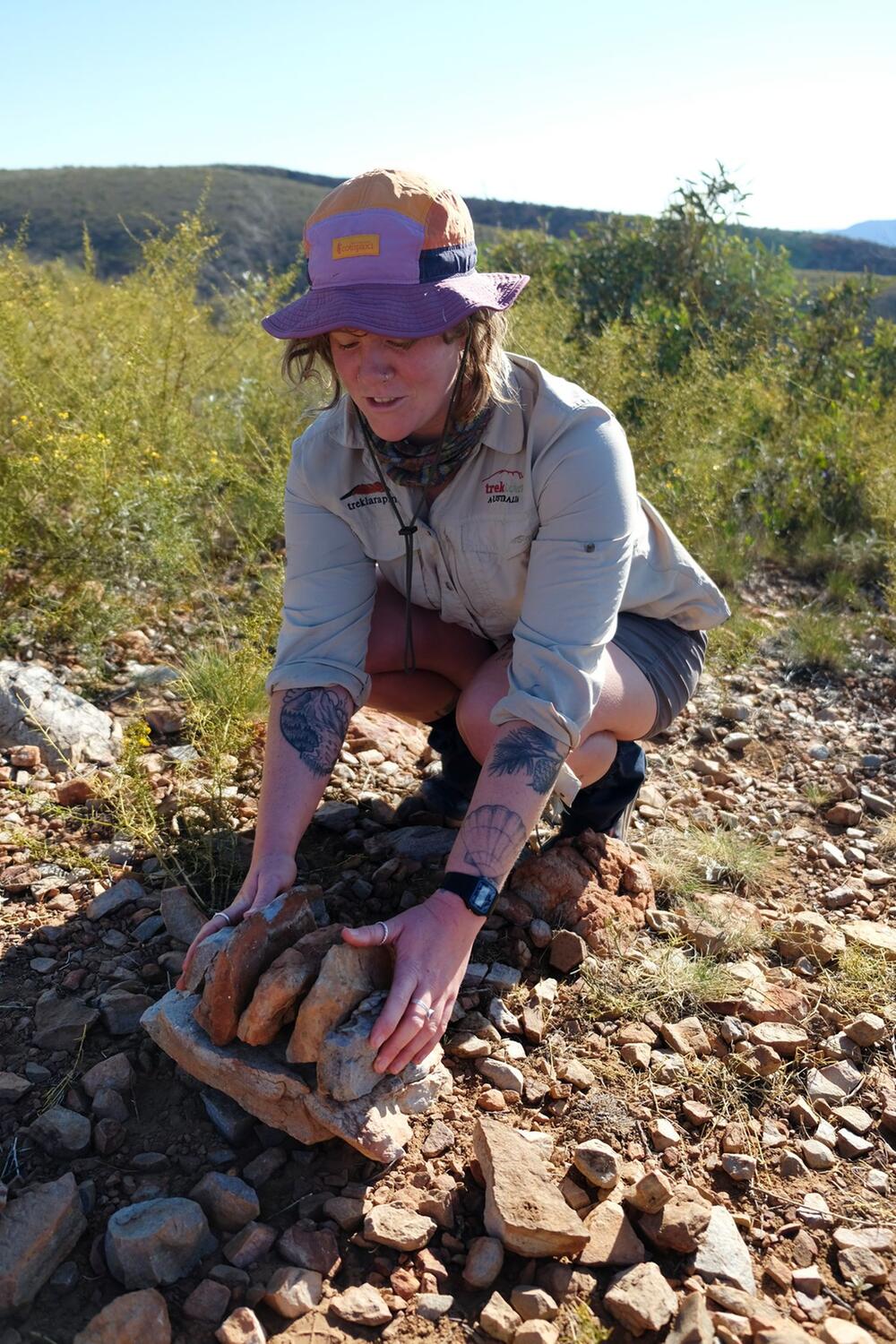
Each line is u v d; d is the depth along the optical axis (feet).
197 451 15.98
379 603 8.33
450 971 6.07
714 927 8.24
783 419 20.34
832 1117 6.78
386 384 6.25
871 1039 7.32
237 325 20.29
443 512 7.23
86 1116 6.30
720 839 9.50
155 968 7.39
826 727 12.27
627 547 6.86
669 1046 7.16
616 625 8.28
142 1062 6.72
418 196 5.98
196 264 19.61
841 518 18.01
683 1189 6.02
